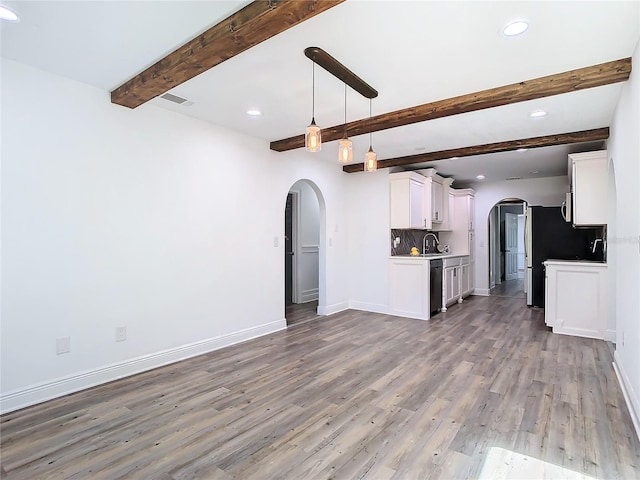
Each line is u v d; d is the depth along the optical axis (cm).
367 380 295
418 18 191
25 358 250
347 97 301
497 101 286
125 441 206
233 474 177
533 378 296
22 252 249
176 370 319
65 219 269
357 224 593
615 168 327
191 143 356
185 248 351
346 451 196
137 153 313
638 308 219
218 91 291
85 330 280
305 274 655
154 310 325
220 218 385
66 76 267
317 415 236
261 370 319
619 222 303
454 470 179
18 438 209
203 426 223
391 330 457
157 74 244
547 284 454
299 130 398
